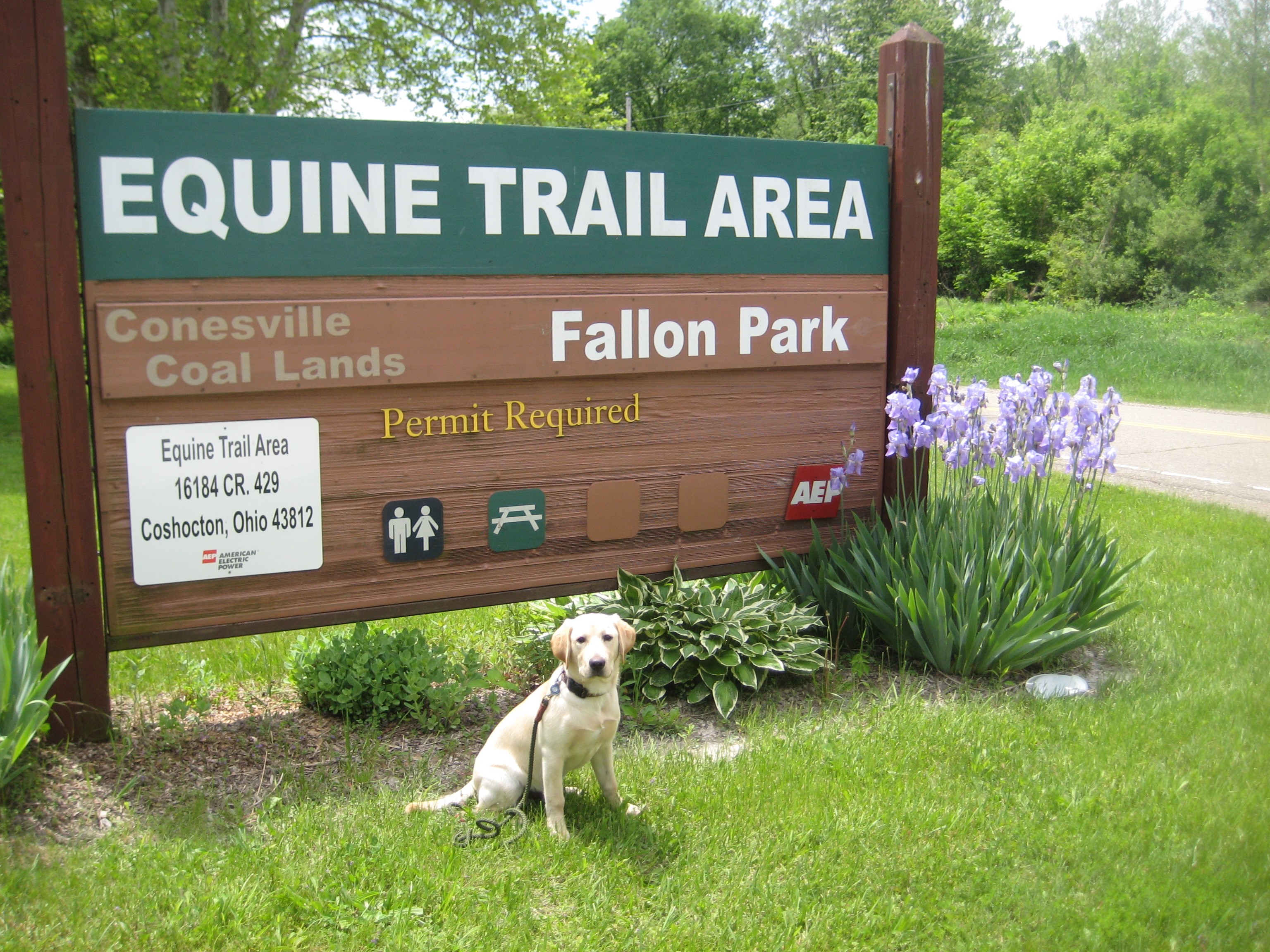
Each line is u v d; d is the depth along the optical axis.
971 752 4.35
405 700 4.79
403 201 4.74
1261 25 34.22
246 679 5.50
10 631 4.24
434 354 4.85
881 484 6.15
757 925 3.14
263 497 4.60
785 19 62.31
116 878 3.25
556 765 3.62
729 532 5.73
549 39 20.50
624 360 5.29
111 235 4.26
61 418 4.16
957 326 28.67
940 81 5.91
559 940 3.04
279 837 3.58
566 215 5.08
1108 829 3.68
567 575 5.33
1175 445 14.51
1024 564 5.60
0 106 3.96
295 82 17.88
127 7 15.96
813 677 5.42
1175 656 5.63
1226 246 32.00
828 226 5.77
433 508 4.95
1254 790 3.93
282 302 4.54
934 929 3.17
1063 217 36.47
